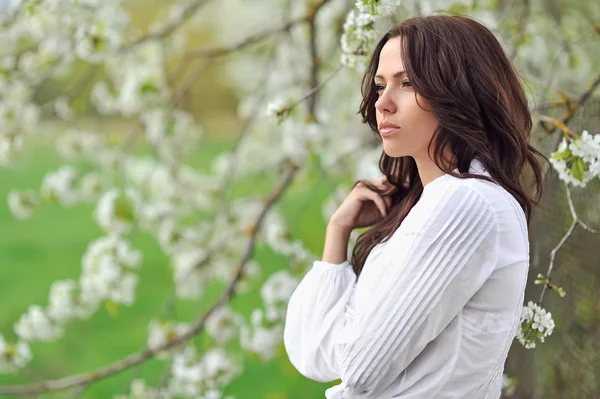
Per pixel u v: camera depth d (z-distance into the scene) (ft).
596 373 5.75
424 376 4.19
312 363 4.96
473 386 4.17
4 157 11.39
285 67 13.20
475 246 4.03
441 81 4.19
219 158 13.99
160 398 9.08
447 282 4.01
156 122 10.87
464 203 4.10
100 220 10.12
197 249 11.35
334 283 5.05
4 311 21.17
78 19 8.96
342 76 12.37
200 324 9.14
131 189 10.93
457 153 4.40
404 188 5.23
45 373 16.56
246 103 13.96
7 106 11.07
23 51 10.43
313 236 23.59
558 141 6.32
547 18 11.16
